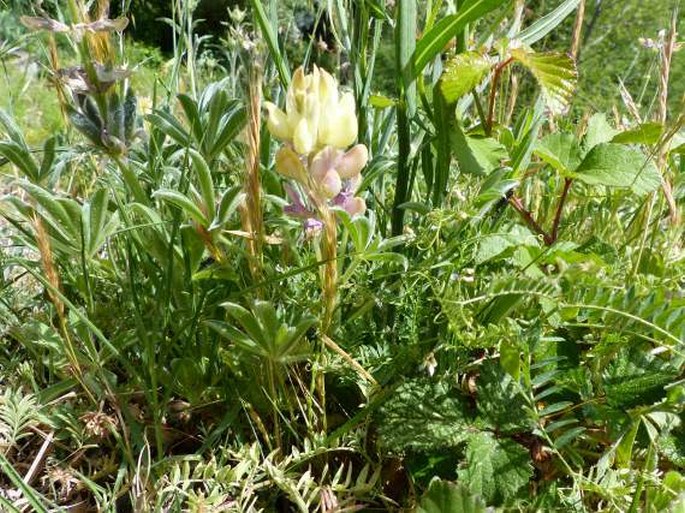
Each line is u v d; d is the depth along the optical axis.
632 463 0.28
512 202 0.34
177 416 0.31
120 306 0.33
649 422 0.27
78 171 0.39
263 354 0.26
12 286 0.37
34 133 0.78
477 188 0.31
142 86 0.58
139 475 0.26
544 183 0.41
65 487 0.28
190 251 0.28
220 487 0.27
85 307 0.33
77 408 0.31
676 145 0.37
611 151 0.31
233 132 0.30
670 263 0.33
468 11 0.27
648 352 0.28
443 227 0.31
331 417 0.30
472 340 0.26
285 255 0.30
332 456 0.29
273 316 0.25
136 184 0.28
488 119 0.32
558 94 0.29
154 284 0.30
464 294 0.30
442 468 0.27
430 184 0.33
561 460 0.26
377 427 0.27
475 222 0.32
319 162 0.23
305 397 0.28
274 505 0.28
